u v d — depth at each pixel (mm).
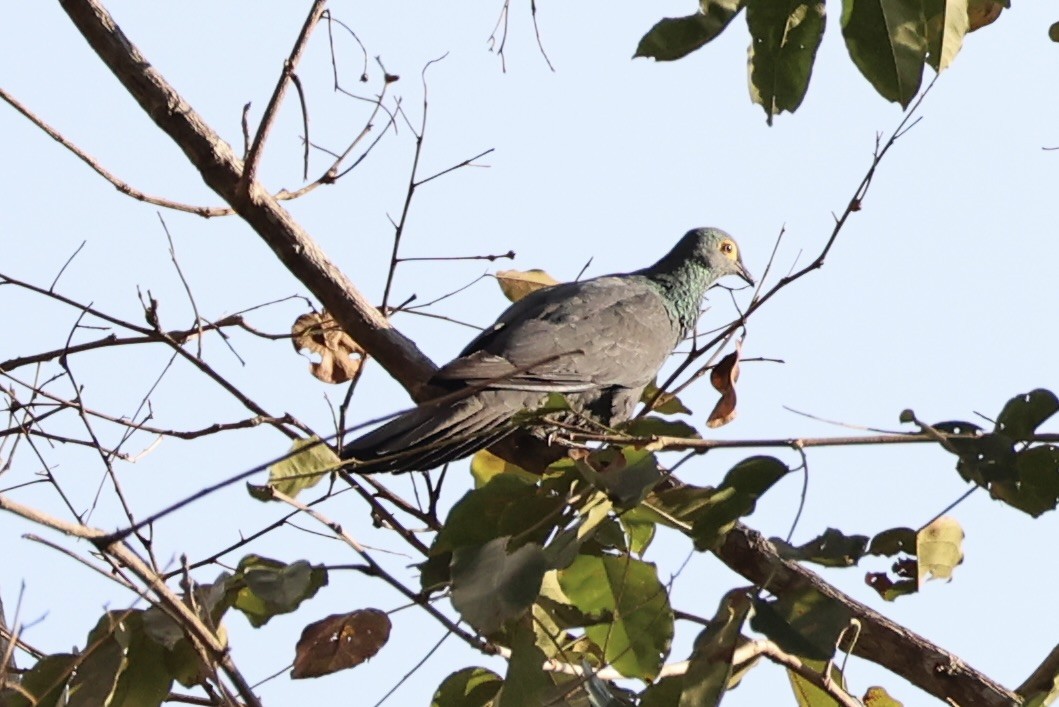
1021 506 8914
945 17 8906
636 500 8422
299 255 11266
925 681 9594
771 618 8219
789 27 8844
